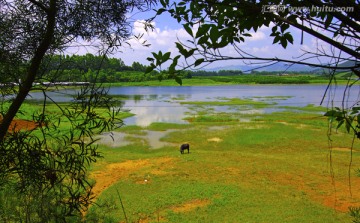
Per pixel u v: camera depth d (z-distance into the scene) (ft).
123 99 176.04
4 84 7.65
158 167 45.19
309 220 28.09
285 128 80.23
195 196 33.86
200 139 69.36
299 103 145.48
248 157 51.37
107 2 8.29
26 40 8.08
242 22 3.93
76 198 7.72
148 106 137.80
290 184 37.93
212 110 122.72
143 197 33.40
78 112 7.49
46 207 8.07
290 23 3.63
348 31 3.58
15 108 7.28
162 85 338.95
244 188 36.37
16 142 6.86
